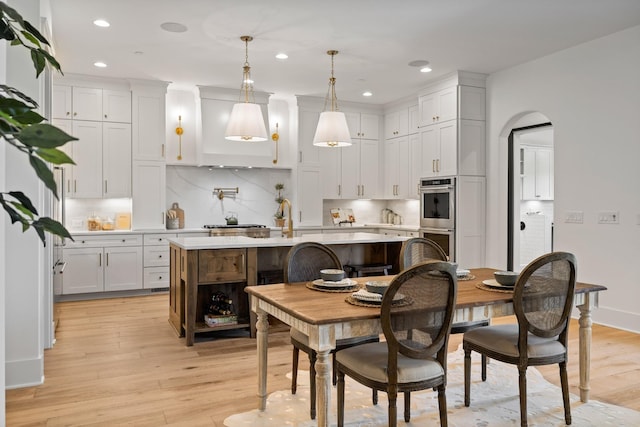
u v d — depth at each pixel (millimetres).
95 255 5910
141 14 4027
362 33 4488
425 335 2146
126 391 3006
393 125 7695
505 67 5648
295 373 2938
